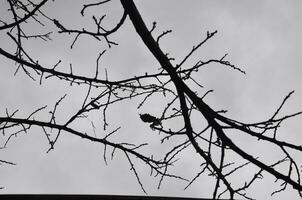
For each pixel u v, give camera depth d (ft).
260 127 12.39
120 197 13.19
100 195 13.05
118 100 14.07
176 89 13.00
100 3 12.32
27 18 13.65
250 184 12.41
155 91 13.91
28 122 14.05
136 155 14.12
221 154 12.71
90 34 12.58
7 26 13.62
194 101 12.58
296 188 12.26
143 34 12.14
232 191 12.57
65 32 12.50
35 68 14.02
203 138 13.06
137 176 14.17
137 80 13.79
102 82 13.98
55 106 13.89
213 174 13.11
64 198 12.84
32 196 12.83
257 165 12.42
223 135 12.60
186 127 13.17
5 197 12.66
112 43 12.85
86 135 14.35
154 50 12.34
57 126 14.08
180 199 13.23
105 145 14.35
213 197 12.76
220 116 12.53
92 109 14.05
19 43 14.19
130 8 11.85
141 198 13.12
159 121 13.35
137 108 13.82
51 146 14.42
